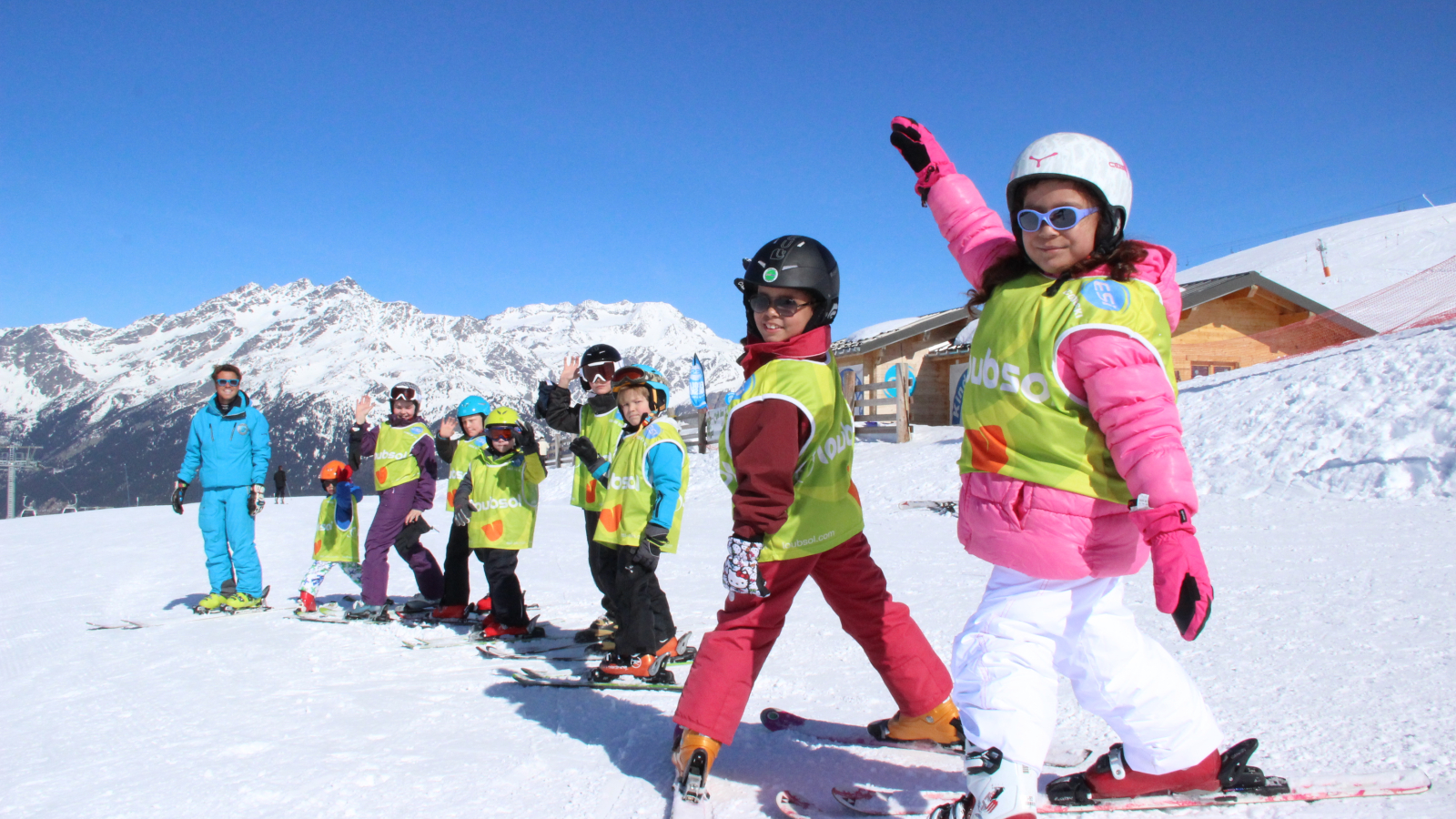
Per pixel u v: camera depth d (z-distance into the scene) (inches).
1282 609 177.0
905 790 98.3
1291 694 122.6
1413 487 329.7
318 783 108.1
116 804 103.2
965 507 82.2
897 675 109.8
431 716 138.9
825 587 109.9
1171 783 85.8
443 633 217.6
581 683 155.3
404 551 252.7
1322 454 377.4
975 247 92.2
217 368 265.6
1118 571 75.3
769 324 100.5
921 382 954.7
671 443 159.3
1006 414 77.6
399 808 99.1
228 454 263.7
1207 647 151.9
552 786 105.0
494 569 207.2
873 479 581.6
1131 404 70.6
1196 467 421.1
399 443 247.8
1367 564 217.2
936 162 98.7
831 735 118.1
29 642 219.1
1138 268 79.7
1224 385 521.0
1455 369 384.8
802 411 95.9
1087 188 75.4
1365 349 473.4
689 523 488.7
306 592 248.7
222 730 134.5
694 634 196.1
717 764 109.7
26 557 450.9
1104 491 74.7
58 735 135.6
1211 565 232.8
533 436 208.5
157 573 361.1
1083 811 86.8
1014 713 74.1
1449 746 98.6
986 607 79.8
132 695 160.1
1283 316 827.4
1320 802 86.1
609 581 188.1
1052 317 75.2
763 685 145.5
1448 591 181.9
